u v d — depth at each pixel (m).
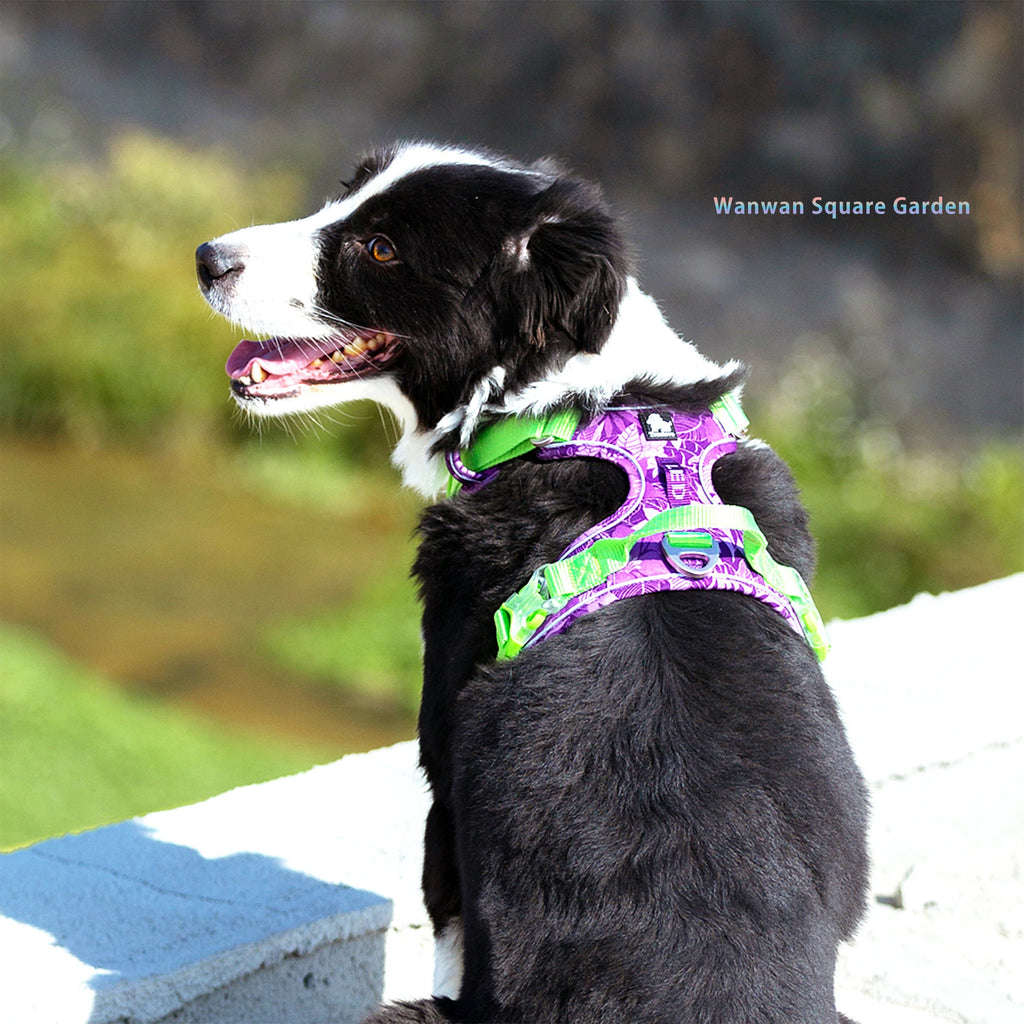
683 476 2.67
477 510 2.73
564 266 2.75
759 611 2.55
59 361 15.54
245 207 18.83
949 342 19.80
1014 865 4.11
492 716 2.46
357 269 3.02
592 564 2.54
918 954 3.67
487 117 24.73
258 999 3.17
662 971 2.20
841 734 2.52
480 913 2.37
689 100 23.67
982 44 22.25
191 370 15.66
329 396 3.18
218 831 3.74
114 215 18.03
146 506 13.98
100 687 8.98
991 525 11.64
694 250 21.75
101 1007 2.91
